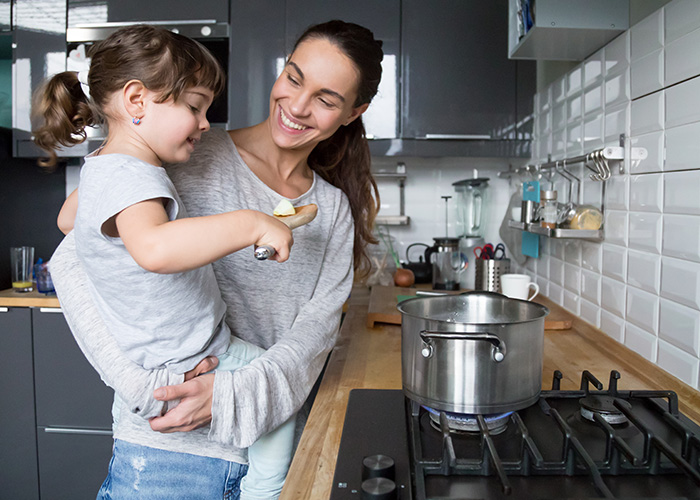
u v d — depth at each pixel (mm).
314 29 1008
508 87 2350
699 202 1115
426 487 713
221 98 2385
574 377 1244
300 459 837
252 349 1006
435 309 1075
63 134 975
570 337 1636
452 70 2352
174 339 871
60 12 2426
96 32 2396
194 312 877
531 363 867
